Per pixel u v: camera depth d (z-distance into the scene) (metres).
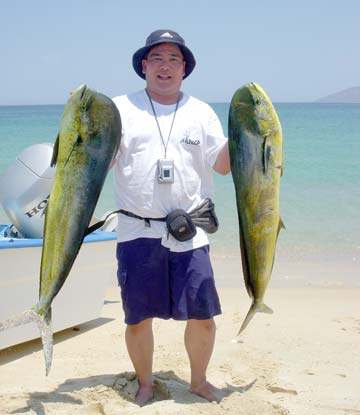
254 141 3.44
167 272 3.98
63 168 3.52
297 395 4.40
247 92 3.46
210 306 4.01
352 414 4.07
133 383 4.42
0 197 5.66
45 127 37.62
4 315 5.06
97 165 3.54
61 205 3.54
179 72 3.98
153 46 3.93
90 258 5.75
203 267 3.99
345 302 7.33
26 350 5.47
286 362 5.13
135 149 3.93
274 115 3.43
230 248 10.55
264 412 4.02
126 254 4.00
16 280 5.12
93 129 3.50
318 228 11.96
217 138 4.01
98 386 4.39
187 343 4.18
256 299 3.70
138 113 3.94
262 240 3.58
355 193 15.37
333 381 4.70
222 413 3.96
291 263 9.66
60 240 3.57
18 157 5.65
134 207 3.96
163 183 3.90
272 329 6.11
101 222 3.77
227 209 13.29
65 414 3.95
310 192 15.52
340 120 50.19
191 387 4.27
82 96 3.50
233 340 5.73
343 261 9.79
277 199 3.53
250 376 4.79
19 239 5.25
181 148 3.94
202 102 4.12
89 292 5.86
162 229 3.94
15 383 4.63
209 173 4.13
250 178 3.49
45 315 3.58
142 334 4.14
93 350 5.47
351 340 5.76
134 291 3.98
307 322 6.39
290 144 26.41
